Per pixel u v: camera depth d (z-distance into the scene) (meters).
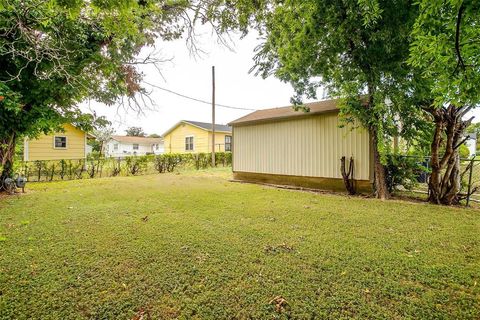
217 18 6.56
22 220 4.10
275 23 5.59
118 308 1.87
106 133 24.09
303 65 5.75
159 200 5.76
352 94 5.59
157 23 7.23
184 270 2.42
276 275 2.32
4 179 6.79
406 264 2.54
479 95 1.99
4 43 5.24
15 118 6.39
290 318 1.76
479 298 1.98
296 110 7.28
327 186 7.34
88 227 3.73
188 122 21.50
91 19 5.76
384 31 4.36
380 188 6.05
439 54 1.99
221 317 1.78
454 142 5.38
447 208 4.97
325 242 3.13
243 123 9.48
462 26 1.77
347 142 6.86
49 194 6.55
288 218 4.23
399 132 5.87
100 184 8.49
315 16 4.74
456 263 2.56
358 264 2.54
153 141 36.19
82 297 2.00
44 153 13.15
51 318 1.76
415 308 1.85
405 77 4.88
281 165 8.45
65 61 6.10
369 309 1.84
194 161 15.02
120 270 2.43
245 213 4.57
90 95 8.23
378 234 3.43
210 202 5.55
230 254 2.78
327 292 2.05
